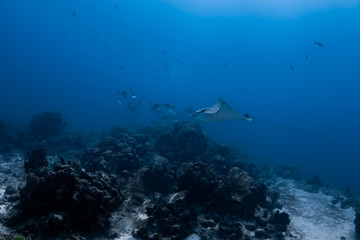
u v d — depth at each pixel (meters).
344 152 74.88
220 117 11.21
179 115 25.05
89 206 7.34
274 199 13.88
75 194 7.29
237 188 11.07
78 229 7.41
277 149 53.19
